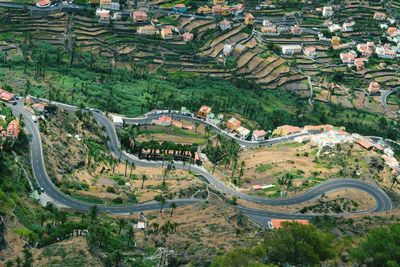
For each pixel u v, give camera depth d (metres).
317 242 168.88
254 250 167.50
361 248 161.38
